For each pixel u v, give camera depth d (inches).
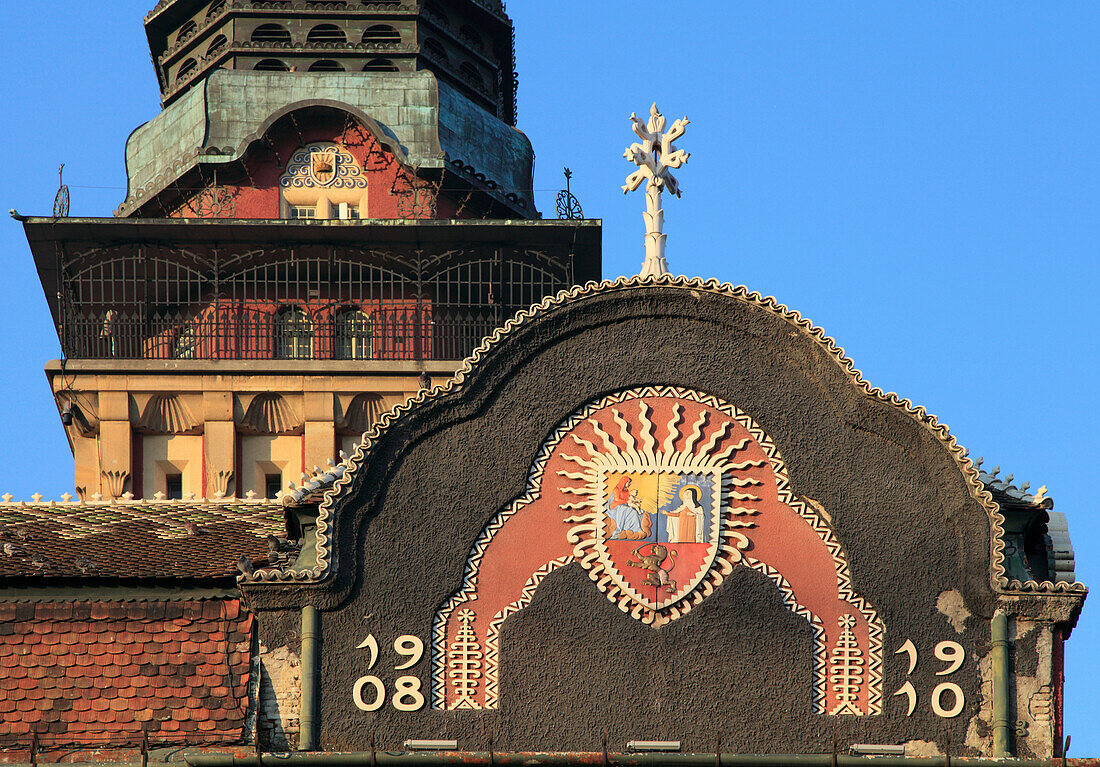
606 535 3398.1
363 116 5959.6
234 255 5762.8
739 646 3346.5
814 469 3420.3
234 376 5502.0
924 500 3403.1
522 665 3339.1
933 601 3363.7
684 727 3309.5
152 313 5792.3
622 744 3297.2
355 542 3388.3
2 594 3412.9
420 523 3398.1
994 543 3373.5
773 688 3326.8
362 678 3326.8
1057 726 3314.5
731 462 3432.6
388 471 3415.4
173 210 6048.2
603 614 3361.2
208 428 5477.4
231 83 6117.1
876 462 3420.3
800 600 3371.1
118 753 3284.9
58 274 5733.3
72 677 3346.5
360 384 5511.8
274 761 3201.3
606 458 3430.1
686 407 3457.2
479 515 3405.5
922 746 3304.6
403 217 5930.1
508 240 5762.8
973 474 3400.6
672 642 3346.5
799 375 3462.1
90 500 4677.7
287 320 5743.1
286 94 6117.1
